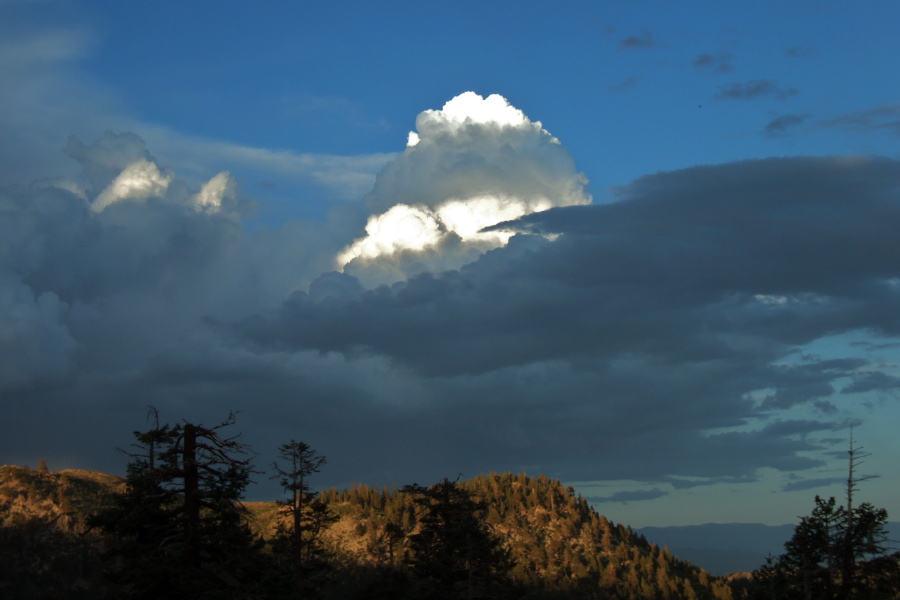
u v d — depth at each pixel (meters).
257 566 39.88
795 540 50.81
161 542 37.59
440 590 60.81
